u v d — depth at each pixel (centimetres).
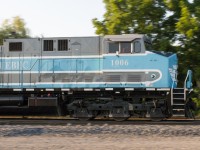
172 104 1661
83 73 1747
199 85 2259
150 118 1730
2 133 1311
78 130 1360
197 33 2203
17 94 1831
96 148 1006
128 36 1697
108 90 1717
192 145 1060
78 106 1759
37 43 1803
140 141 1141
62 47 1778
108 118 1941
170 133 1299
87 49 1750
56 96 1794
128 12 2289
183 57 2262
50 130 1366
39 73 1789
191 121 1723
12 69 1816
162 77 1672
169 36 2348
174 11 2325
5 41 1834
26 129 1393
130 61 1694
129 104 1703
